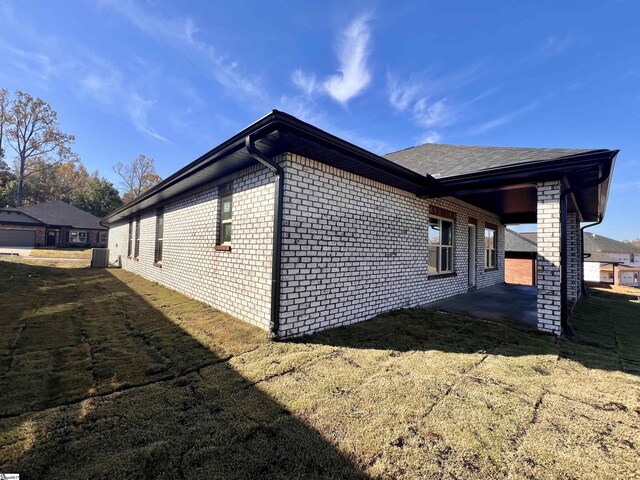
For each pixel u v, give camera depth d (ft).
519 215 37.50
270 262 14.51
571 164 13.62
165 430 6.70
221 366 10.31
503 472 5.68
